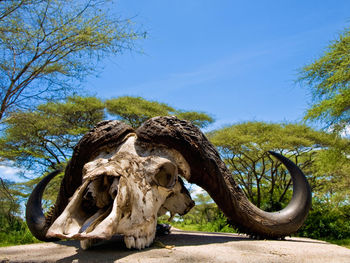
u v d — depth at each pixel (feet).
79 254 8.95
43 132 44.29
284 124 62.18
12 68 23.53
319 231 43.80
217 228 44.29
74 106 50.26
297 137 56.44
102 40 23.66
